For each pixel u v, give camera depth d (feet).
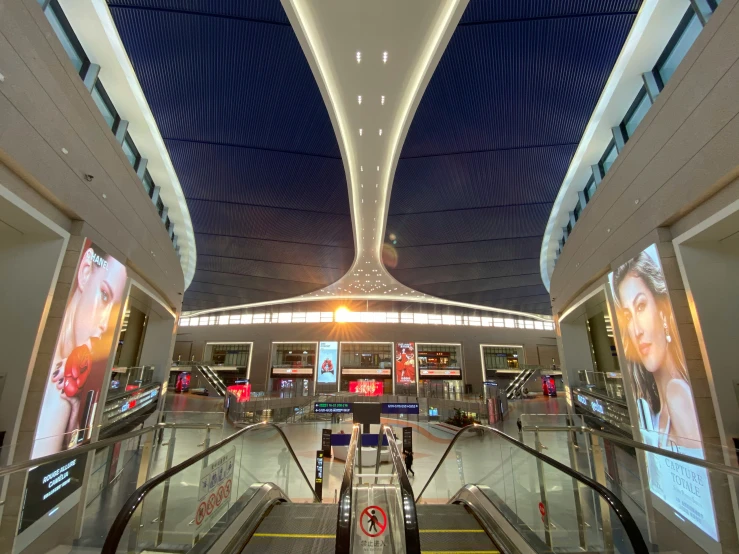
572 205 38.81
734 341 14.88
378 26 19.27
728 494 10.70
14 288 15.37
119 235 22.45
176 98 23.90
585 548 11.02
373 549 9.45
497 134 27.40
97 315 19.70
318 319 112.68
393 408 67.72
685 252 16.03
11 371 14.65
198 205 39.73
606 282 24.86
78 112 16.76
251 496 12.81
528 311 101.81
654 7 17.58
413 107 24.64
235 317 114.83
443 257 55.11
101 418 20.86
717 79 13.15
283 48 20.15
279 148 29.45
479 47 20.15
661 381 17.87
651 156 17.80
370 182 35.32
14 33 12.30
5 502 10.61
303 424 80.69
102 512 16.57
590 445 16.47
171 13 18.25
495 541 10.35
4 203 13.38
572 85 22.63
